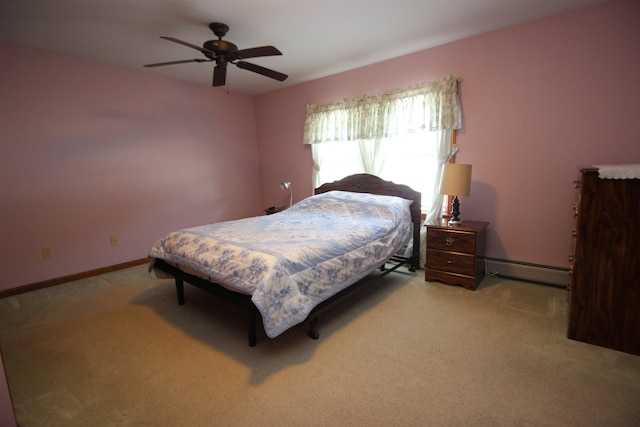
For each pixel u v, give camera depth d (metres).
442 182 2.96
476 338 2.05
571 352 1.87
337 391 1.61
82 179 3.44
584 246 1.89
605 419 1.39
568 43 2.57
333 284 2.17
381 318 2.36
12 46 2.94
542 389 1.58
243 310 2.61
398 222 3.04
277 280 1.79
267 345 2.05
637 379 1.63
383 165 3.77
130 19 2.52
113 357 1.97
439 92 3.17
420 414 1.45
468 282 2.82
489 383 1.63
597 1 2.39
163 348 2.05
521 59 2.78
